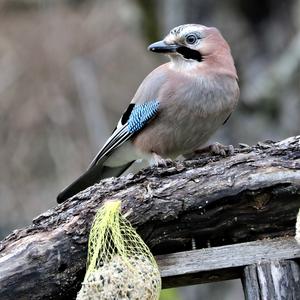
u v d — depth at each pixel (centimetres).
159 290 820
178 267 853
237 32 1741
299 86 1705
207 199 845
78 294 809
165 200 848
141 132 1059
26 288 833
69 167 2280
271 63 1734
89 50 2417
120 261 807
